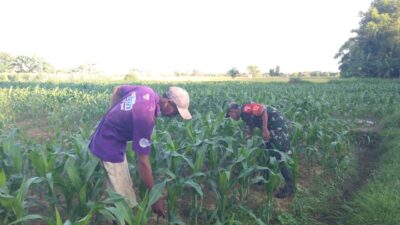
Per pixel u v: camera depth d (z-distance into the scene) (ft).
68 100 52.85
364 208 16.53
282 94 60.90
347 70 202.69
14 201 10.39
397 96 61.62
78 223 8.98
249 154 16.34
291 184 19.21
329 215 17.70
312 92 74.02
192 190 15.29
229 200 16.21
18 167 13.87
